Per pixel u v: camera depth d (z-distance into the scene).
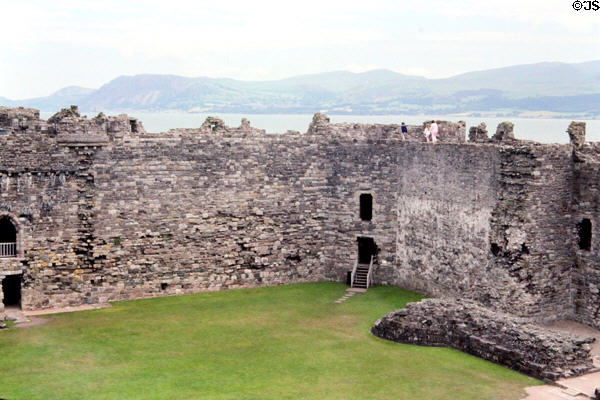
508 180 46.16
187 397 35.06
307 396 35.25
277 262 58.22
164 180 54.16
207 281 56.16
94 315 49.91
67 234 51.75
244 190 56.69
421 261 54.78
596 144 47.28
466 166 49.72
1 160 49.53
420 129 61.00
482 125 58.22
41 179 50.75
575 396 34.84
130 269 53.69
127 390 36.03
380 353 41.59
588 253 46.03
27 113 50.28
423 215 54.38
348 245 58.75
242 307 52.03
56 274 51.66
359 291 56.31
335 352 41.97
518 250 45.66
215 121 56.56
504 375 37.66
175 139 54.31
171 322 48.31
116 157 52.59
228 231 56.44
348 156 58.22
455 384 36.56
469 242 49.47
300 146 58.16
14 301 52.38
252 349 42.75
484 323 40.78
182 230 55.00
